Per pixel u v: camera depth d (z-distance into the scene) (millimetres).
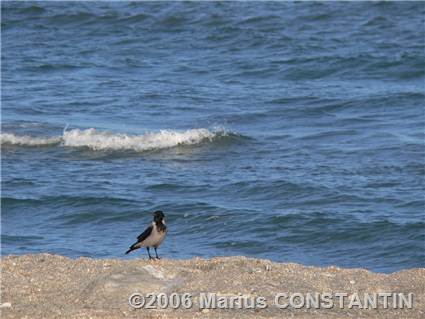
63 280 14562
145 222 25641
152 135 34906
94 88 43625
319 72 46969
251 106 40031
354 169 30281
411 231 24047
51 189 28375
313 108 39594
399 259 22609
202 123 37156
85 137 34812
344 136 35031
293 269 15234
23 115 38094
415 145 33094
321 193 27562
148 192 28125
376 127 36312
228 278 14375
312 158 31953
